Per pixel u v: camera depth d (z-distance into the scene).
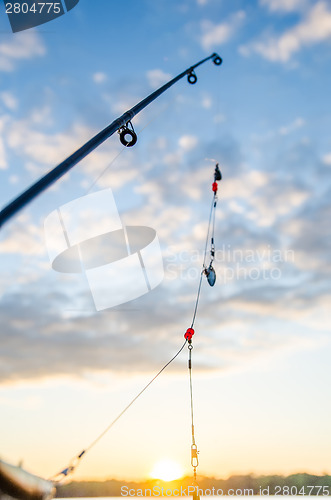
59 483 4.58
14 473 3.73
